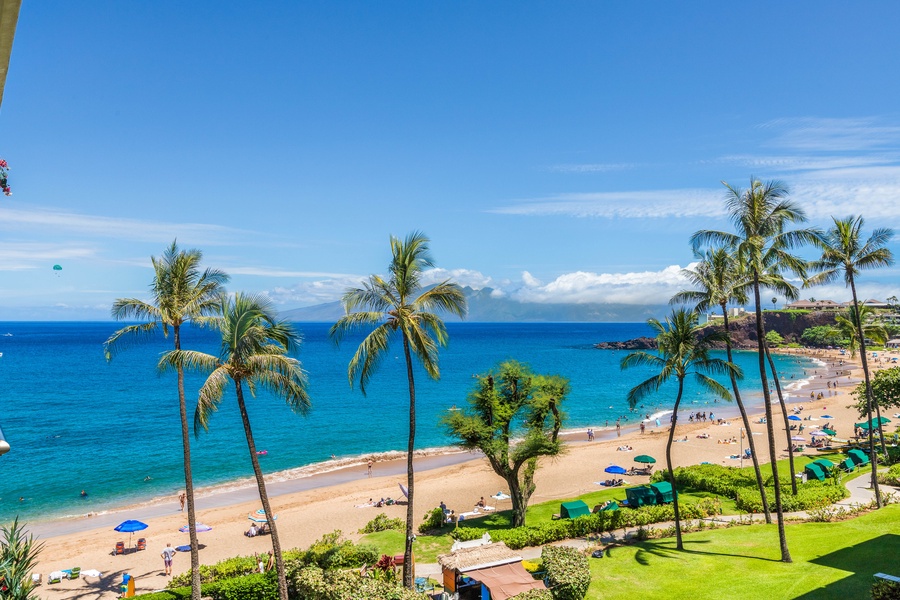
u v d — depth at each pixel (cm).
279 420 9350
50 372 15712
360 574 2923
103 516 4897
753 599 2459
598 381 15100
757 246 3017
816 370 17462
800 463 5500
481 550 2858
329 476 6259
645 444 7538
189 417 9325
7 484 5762
